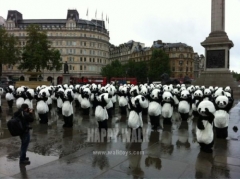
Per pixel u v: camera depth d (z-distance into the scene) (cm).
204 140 920
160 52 10675
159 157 873
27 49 6512
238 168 775
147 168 767
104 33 13662
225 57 4125
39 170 739
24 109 798
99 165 786
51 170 740
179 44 12962
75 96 2289
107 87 2145
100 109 1248
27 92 1761
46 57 6525
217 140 1136
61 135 1188
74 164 792
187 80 6003
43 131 1280
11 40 6512
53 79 11919
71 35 12544
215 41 4141
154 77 10462
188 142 1086
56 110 2125
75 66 12550
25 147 793
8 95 2194
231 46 4300
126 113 1970
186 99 1630
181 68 12550
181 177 700
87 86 2259
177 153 922
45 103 1502
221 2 4256
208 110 895
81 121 1586
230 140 1138
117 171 740
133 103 1119
